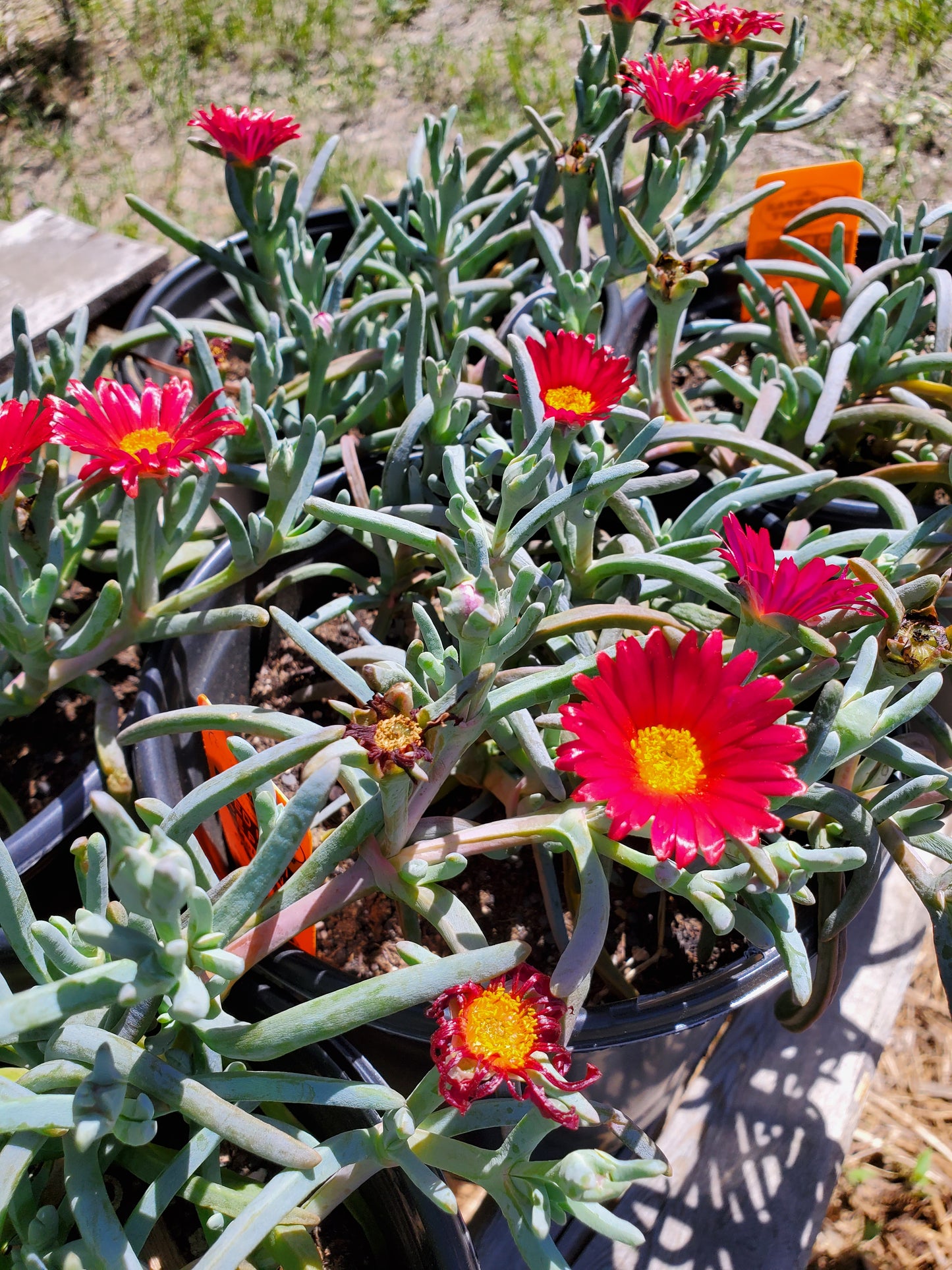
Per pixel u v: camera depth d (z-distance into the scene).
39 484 0.36
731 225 0.71
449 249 0.45
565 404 0.28
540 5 0.94
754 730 0.21
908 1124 0.38
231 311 0.53
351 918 0.33
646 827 0.22
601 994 0.32
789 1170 0.34
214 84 0.86
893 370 0.43
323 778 0.19
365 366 0.42
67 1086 0.21
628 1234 0.20
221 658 0.36
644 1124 0.34
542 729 0.30
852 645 0.28
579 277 0.37
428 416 0.35
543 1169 0.21
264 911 0.24
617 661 0.21
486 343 0.40
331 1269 0.27
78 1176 0.20
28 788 0.37
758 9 0.89
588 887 0.24
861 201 0.46
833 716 0.23
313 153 0.78
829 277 0.45
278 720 0.26
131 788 0.33
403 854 0.25
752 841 0.20
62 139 0.81
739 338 0.46
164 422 0.30
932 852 0.27
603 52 0.46
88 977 0.18
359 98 0.84
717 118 0.42
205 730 0.28
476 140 0.79
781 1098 0.36
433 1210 0.23
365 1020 0.21
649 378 0.38
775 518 0.40
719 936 0.32
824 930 0.27
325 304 0.43
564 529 0.31
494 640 0.22
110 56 0.89
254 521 0.32
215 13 0.93
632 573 0.31
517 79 0.84
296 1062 0.25
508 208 0.43
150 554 0.31
